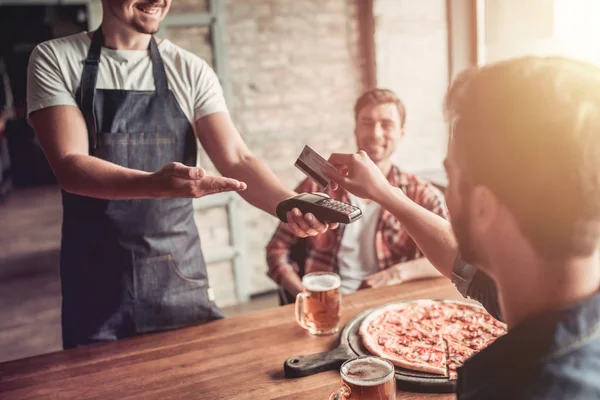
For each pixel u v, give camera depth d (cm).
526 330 61
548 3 266
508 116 60
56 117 158
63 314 171
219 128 175
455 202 71
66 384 125
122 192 137
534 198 59
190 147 178
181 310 169
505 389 60
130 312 165
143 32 163
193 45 334
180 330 149
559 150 58
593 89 59
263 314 157
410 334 134
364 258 211
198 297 173
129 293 165
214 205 348
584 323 59
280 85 356
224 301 364
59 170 150
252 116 354
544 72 60
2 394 122
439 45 352
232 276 363
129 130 169
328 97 368
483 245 69
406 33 350
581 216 58
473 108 64
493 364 63
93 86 165
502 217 63
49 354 140
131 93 169
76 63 165
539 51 275
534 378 58
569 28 261
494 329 135
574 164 57
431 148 363
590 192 57
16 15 967
